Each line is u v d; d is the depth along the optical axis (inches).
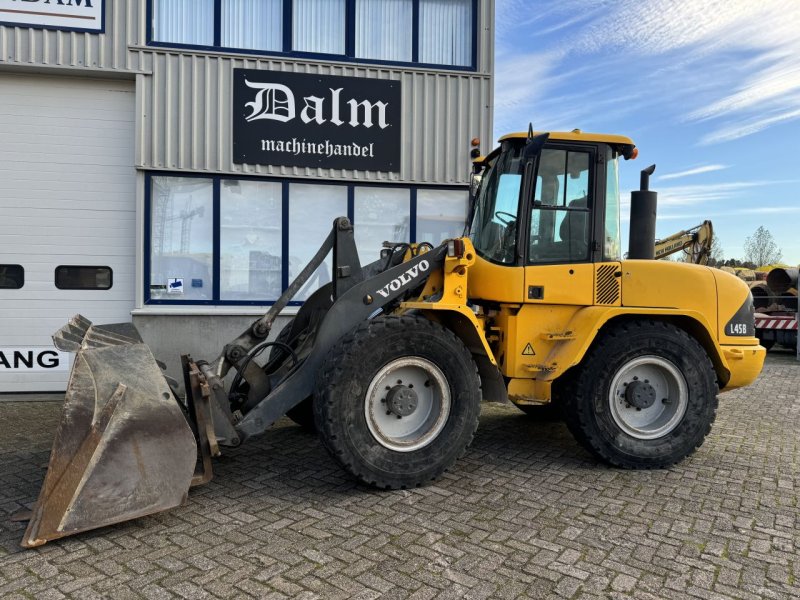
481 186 201.3
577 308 180.5
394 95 302.7
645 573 114.9
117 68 275.1
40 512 124.6
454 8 310.8
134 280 288.2
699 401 180.9
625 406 179.5
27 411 245.4
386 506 146.5
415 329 157.8
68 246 283.4
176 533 129.8
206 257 290.4
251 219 294.2
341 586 108.5
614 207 186.2
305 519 138.1
